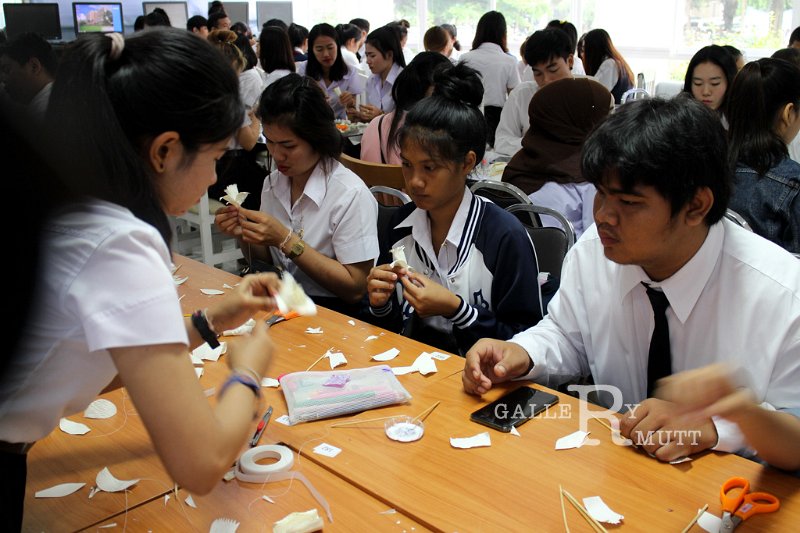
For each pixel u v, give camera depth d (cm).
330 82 667
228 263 457
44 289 89
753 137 239
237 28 913
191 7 1097
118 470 127
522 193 263
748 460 126
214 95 95
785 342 132
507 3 951
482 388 148
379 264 218
